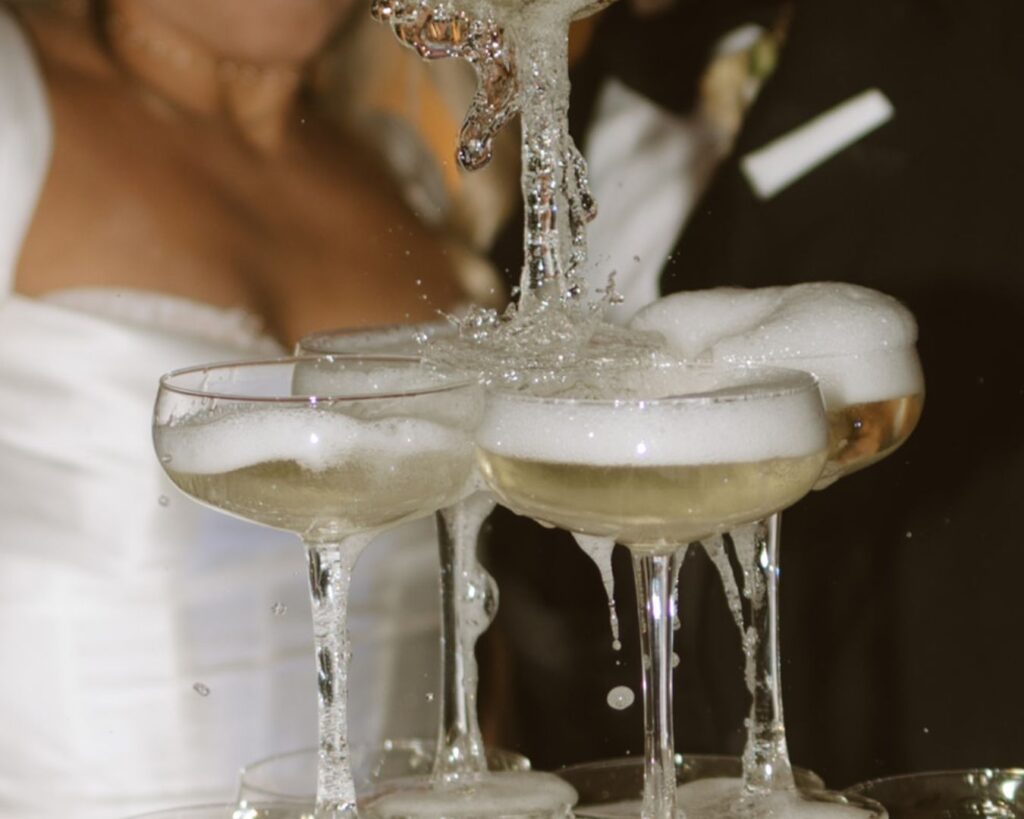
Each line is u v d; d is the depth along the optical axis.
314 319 1.90
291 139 1.90
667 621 0.74
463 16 0.91
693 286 1.63
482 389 0.77
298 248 1.90
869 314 0.83
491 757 1.05
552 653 1.72
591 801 0.92
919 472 1.62
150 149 1.81
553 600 1.72
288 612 1.78
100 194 1.77
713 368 0.76
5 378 1.73
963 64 1.54
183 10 1.82
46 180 1.75
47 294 1.75
